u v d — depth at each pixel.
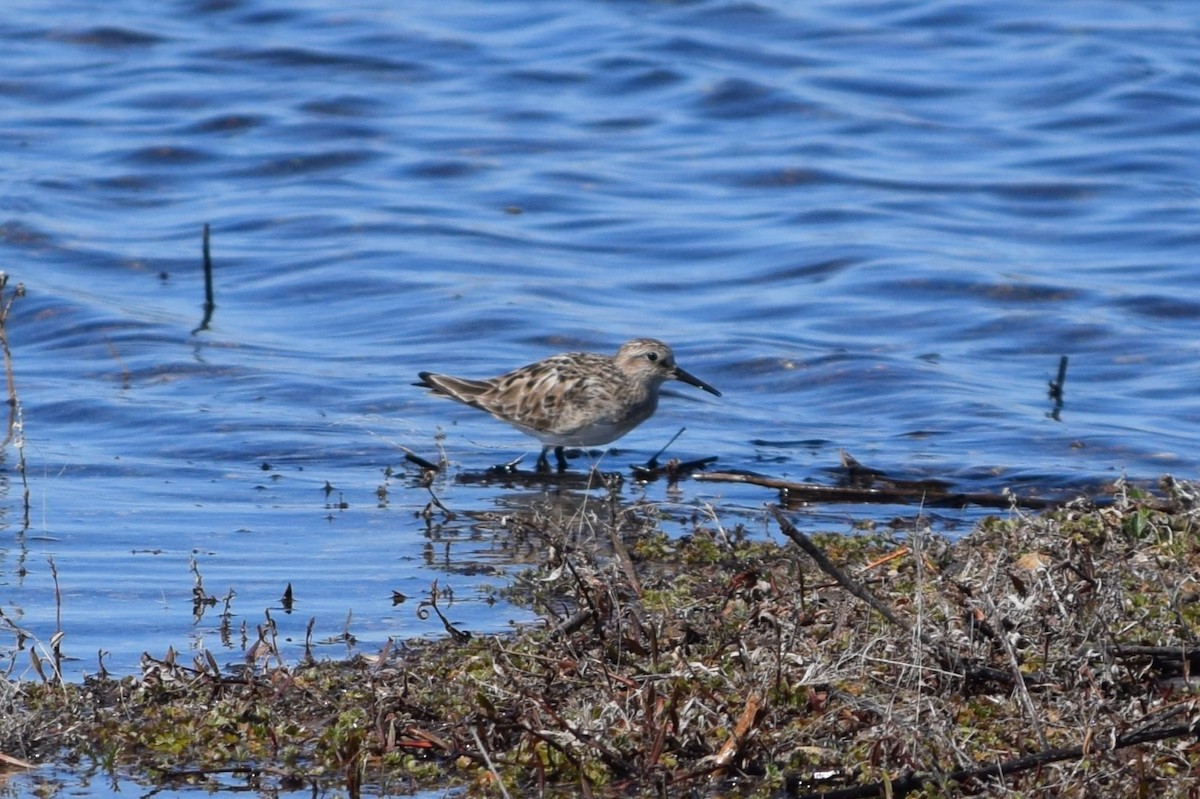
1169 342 19.61
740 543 12.80
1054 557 10.60
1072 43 32.66
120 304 20.92
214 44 32.56
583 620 10.05
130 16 34.00
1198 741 8.30
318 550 13.02
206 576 12.27
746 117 29.64
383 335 20.20
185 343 19.55
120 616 11.30
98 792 8.58
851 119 29.33
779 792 8.38
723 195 26.06
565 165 27.31
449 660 10.11
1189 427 16.77
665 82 30.95
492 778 8.55
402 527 13.73
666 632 9.95
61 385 17.98
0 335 16.22
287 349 19.53
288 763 8.86
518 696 9.02
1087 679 8.86
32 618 11.21
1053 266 22.47
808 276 22.44
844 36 33.28
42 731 9.23
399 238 23.80
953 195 25.94
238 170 27.11
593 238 24.08
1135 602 10.09
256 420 16.97
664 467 15.93
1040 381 18.48
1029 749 8.48
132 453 15.91
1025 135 28.69
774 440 16.78
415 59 32.00
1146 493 13.30
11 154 27.23
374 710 9.14
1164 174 26.78
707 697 8.83
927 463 15.74
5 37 32.75
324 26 33.56
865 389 18.23
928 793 8.09
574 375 16.27
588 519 13.66
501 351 19.64
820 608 10.10
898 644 9.23
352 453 16.17
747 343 19.66
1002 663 9.32
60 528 13.43
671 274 22.66
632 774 8.54
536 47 32.72
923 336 20.16
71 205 25.19
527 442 17.00
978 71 31.59
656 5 34.66
